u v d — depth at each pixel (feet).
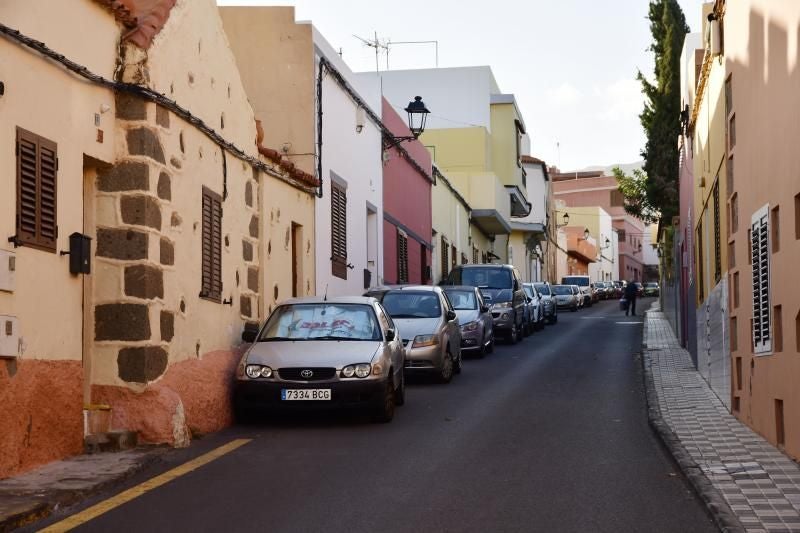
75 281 34.32
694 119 67.00
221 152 46.80
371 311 48.44
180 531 25.05
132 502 28.37
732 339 46.52
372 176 87.30
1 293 29.63
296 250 62.64
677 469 33.60
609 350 90.48
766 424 38.22
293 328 47.42
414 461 35.04
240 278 49.60
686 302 86.74
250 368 43.47
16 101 30.48
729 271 46.57
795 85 31.40
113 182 37.58
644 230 446.60
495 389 59.41
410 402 53.01
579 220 347.36
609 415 47.62
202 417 40.98
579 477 32.14
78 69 34.01
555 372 69.92
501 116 175.11
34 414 31.60
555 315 142.92
